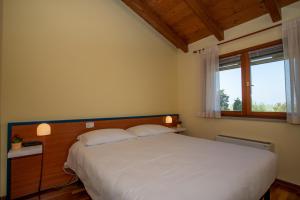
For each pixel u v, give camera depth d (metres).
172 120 3.65
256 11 2.46
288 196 1.95
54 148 2.24
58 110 2.33
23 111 2.08
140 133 2.64
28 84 2.12
